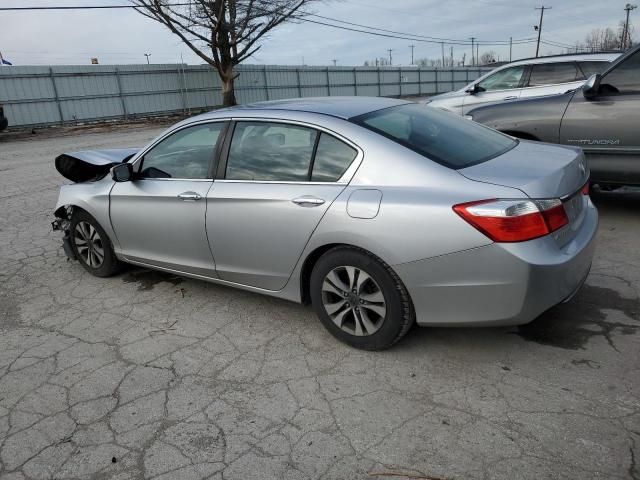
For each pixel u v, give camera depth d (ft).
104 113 92.38
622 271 13.46
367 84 137.28
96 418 9.07
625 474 7.11
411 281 9.44
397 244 9.36
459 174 9.39
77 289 14.87
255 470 7.66
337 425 8.50
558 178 9.48
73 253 16.31
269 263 11.40
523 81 28.94
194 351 11.09
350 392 9.33
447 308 9.39
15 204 26.12
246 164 11.65
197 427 8.68
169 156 13.15
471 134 11.60
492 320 9.16
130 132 72.54
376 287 9.99
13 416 9.27
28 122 83.25
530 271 8.66
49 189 29.71
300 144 10.90
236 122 11.98
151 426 8.78
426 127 11.19
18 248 18.83
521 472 7.28
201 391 9.66
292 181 10.86
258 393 9.49
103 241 14.94
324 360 10.42
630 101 15.79
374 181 9.87
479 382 9.34
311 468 7.64
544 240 8.89
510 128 18.20
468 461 7.55
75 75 87.56
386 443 8.02
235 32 92.02
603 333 10.62
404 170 9.70
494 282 8.84
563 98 17.34
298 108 11.48
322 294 10.75
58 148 55.21
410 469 7.49
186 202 12.42
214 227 12.00
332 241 10.12
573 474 7.18
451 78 163.73
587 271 10.25
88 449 8.33
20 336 12.22
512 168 9.71
